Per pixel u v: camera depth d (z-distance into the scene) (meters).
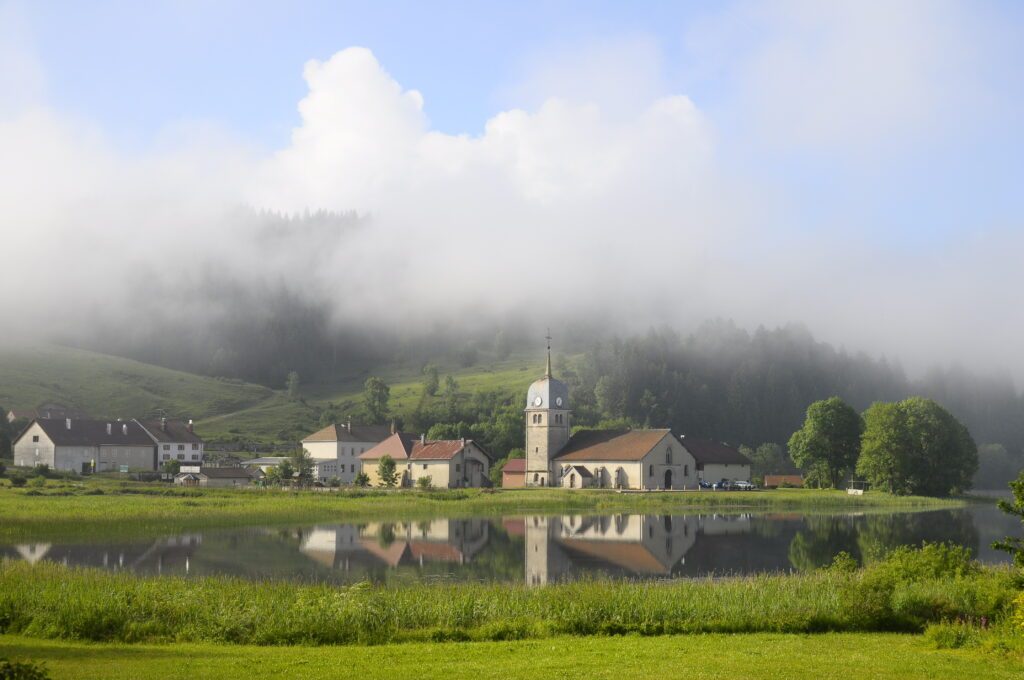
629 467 184.00
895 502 160.50
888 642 39.44
